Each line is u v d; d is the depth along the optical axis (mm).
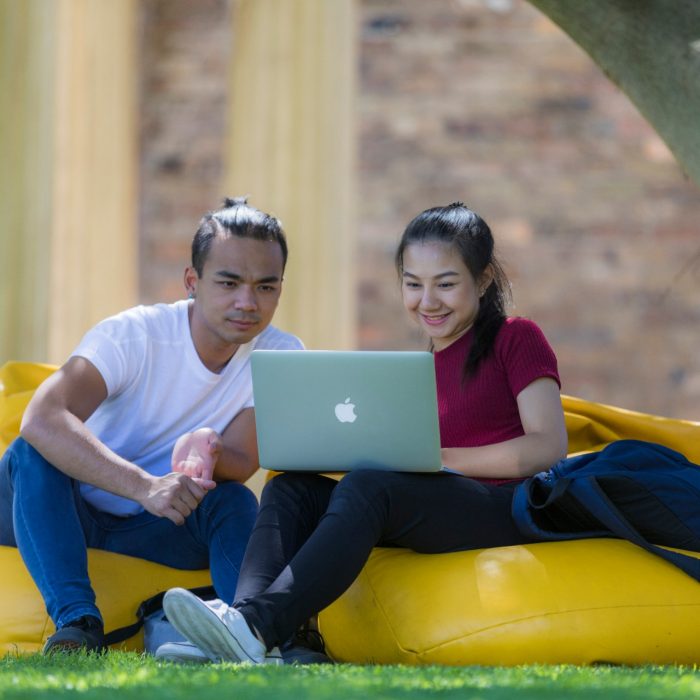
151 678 6516
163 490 9008
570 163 26969
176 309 9992
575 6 10492
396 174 27047
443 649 8266
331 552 8062
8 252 16938
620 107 26953
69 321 18438
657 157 26844
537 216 26953
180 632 7789
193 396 9898
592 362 26781
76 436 9117
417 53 27141
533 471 9047
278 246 9695
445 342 9727
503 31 27094
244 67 17812
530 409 9203
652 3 10281
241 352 10047
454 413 9484
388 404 8547
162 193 27391
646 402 26703
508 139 27016
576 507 8875
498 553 8664
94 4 20109
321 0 17719
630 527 8688
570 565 8555
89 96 19906
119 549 9898
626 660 8297
